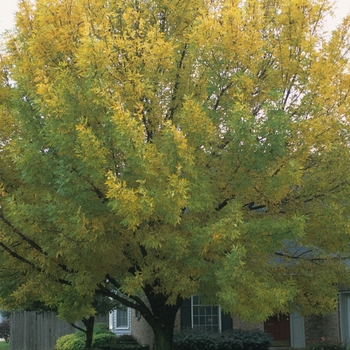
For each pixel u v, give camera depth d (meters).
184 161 7.60
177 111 8.98
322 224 8.80
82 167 7.64
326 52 9.08
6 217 8.45
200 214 8.45
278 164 8.54
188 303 18.70
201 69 8.78
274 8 9.19
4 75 9.44
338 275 9.79
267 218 8.44
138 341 20.95
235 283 7.71
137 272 8.15
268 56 9.07
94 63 8.04
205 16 8.74
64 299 9.38
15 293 8.71
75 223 7.63
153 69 8.52
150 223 8.53
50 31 8.76
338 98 9.02
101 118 8.18
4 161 8.96
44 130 7.89
